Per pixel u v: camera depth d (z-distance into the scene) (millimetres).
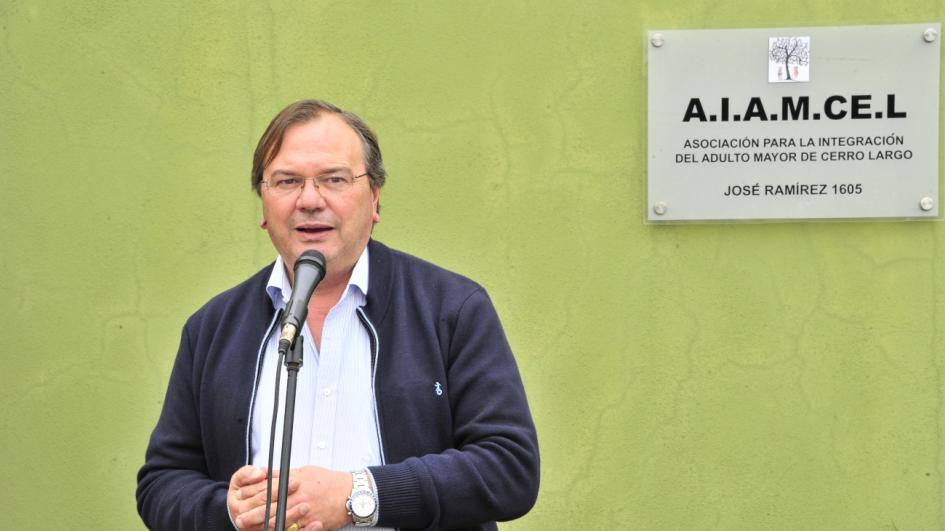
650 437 4672
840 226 4648
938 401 4645
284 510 2852
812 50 4590
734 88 4605
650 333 4660
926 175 4605
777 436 4660
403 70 4672
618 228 4660
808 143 4609
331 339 3412
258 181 3506
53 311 4719
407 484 3176
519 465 3307
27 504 4727
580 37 4645
